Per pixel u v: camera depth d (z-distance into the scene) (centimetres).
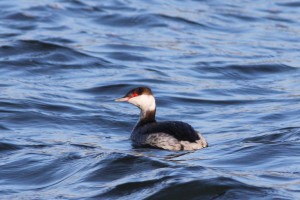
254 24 2781
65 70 2184
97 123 1738
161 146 1474
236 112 1848
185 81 2125
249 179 1245
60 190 1262
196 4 2984
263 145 1438
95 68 2214
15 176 1348
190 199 1190
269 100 1964
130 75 2152
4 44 2317
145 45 2442
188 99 1948
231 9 2944
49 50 2284
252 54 2408
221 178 1228
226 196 1180
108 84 2044
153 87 2047
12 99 1862
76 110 1820
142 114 1581
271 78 2198
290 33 2692
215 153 1419
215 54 2386
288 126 1677
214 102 1939
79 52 2286
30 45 2298
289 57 2391
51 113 1786
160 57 2334
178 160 1373
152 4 2920
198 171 1280
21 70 2159
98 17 2712
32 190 1280
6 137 1588
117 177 1298
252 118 1783
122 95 1992
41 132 1652
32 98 1883
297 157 1370
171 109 1889
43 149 1498
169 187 1207
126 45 2420
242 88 2078
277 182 1238
